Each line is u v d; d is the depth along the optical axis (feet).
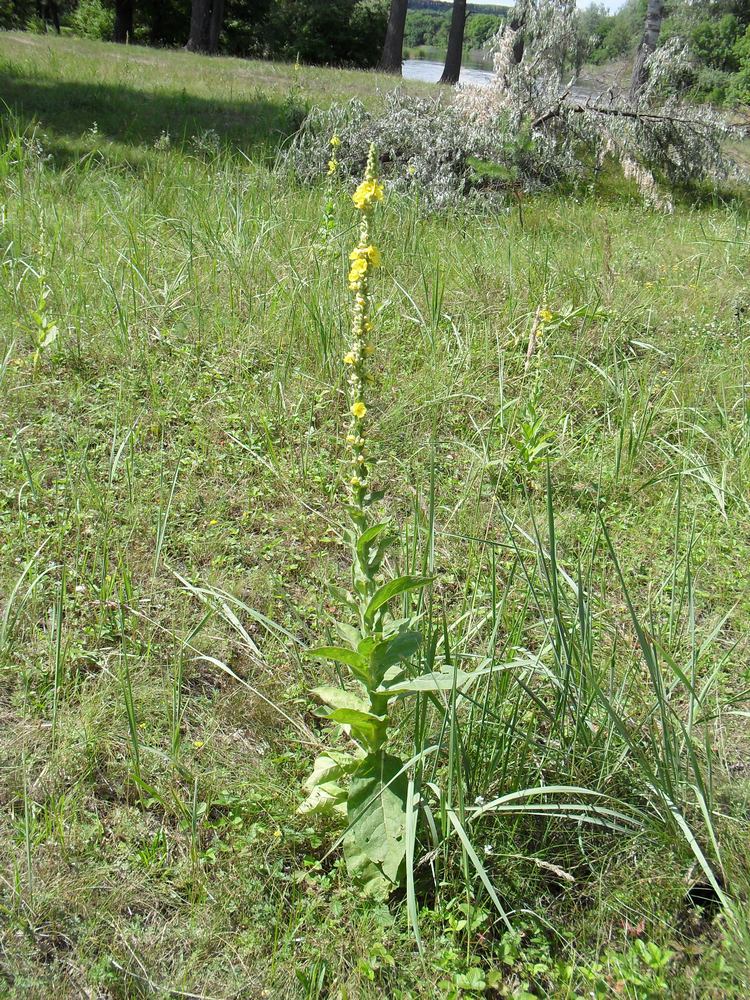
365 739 6.39
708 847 6.49
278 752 7.09
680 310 14.74
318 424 10.82
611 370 12.35
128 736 6.86
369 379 6.24
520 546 9.15
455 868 6.33
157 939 5.91
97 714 6.91
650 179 25.49
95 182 16.72
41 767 6.66
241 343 11.82
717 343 13.67
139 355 11.22
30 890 5.93
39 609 7.80
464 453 10.58
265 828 6.51
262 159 20.53
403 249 14.97
